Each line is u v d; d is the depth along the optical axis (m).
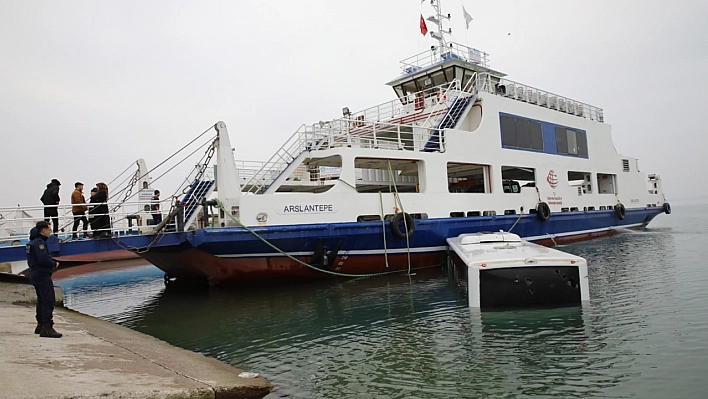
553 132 21.06
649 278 12.54
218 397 5.34
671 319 8.42
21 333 7.20
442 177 16.05
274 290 13.17
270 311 10.95
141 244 11.77
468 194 16.83
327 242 13.52
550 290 9.64
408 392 5.98
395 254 14.86
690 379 5.88
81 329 8.46
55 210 11.55
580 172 23.19
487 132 17.75
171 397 4.80
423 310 10.23
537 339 7.75
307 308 11.05
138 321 10.90
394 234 14.47
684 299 9.87
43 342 6.69
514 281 9.67
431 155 15.80
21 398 4.09
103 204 11.27
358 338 8.53
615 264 15.27
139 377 5.34
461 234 15.69
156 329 9.97
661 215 62.25
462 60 20.14
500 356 7.09
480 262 9.86
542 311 9.36
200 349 8.34
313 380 6.54
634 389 5.71
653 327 8.01
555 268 9.70
